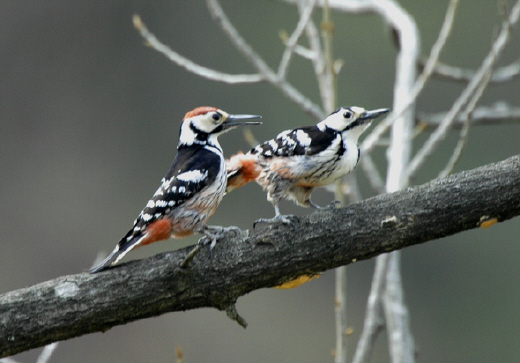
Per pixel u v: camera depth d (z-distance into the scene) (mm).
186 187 6551
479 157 16859
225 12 19312
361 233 5895
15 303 5539
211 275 5797
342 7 10898
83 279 5688
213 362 16391
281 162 7074
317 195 16297
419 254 17062
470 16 18656
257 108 18109
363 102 18375
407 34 9898
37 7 19078
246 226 16719
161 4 18984
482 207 5848
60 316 5574
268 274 5867
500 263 16703
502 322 16375
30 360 15789
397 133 8828
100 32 19094
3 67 18859
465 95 8117
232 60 18734
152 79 18859
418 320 16719
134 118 18719
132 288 5668
